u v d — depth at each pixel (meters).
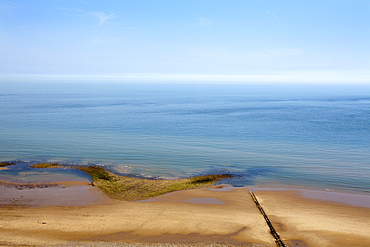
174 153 56.19
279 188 35.47
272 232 22.84
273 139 72.69
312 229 23.47
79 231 22.61
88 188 34.38
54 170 42.78
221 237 21.86
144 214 26.22
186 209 27.70
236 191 33.88
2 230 22.56
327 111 147.75
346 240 21.61
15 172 41.53
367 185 37.09
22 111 146.88
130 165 46.75
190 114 137.75
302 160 50.69
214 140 71.31
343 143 67.25
